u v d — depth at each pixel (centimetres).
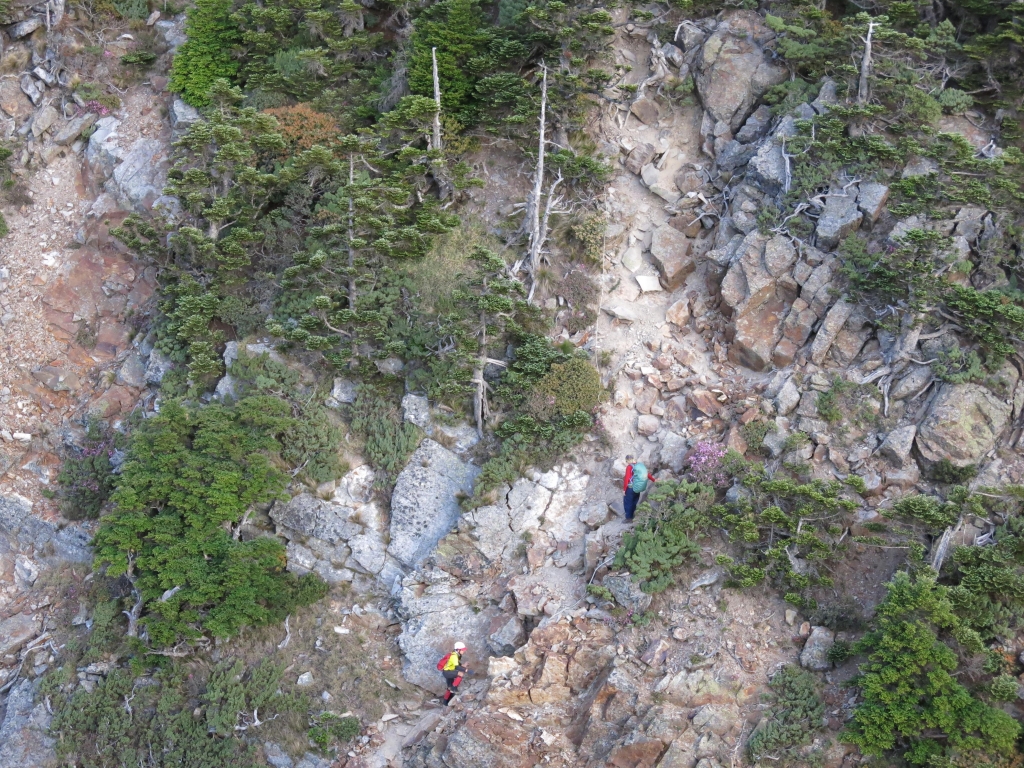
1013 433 2248
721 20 2897
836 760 1930
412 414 2589
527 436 2505
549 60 2869
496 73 2917
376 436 2584
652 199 2802
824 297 2458
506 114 2875
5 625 2584
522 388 2548
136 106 3244
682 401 2502
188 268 2862
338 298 2711
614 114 2881
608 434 2491
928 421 2247
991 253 2378
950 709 1869
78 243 3056
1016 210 2420
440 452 2544
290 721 2272
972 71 2662
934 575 2022
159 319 2869
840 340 2411
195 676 2383
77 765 2339
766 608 2169
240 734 2280
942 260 2362
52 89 3281
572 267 2714
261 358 2669
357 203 2564
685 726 2002
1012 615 1986
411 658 2334
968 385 2261
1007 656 1950
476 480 2478
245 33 3162
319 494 2545
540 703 2131
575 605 2275
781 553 2167
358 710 2281
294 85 3086
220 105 2967
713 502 2273
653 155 2827
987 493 2111
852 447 2295
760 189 2641
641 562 2217
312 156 2698
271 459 2573
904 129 2586
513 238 2753
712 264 2633
